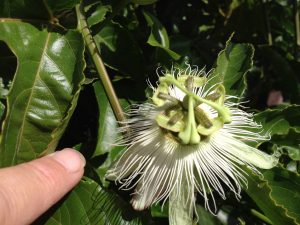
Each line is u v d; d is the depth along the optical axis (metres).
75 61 0.11
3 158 0.10
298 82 0.15
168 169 0.10
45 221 0.11
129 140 0.11
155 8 0.16
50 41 0.11
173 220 0.10
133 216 0.11
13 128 0.10
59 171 0.10
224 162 0.11
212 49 0.17
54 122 0.10
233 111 0.11
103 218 0.11
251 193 0.11
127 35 0.13
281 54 0.15
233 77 0.12
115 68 0.12
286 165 0.13
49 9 0.11
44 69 0.11
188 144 0.10
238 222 0.13
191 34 0.17
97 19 0.12
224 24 0.17
